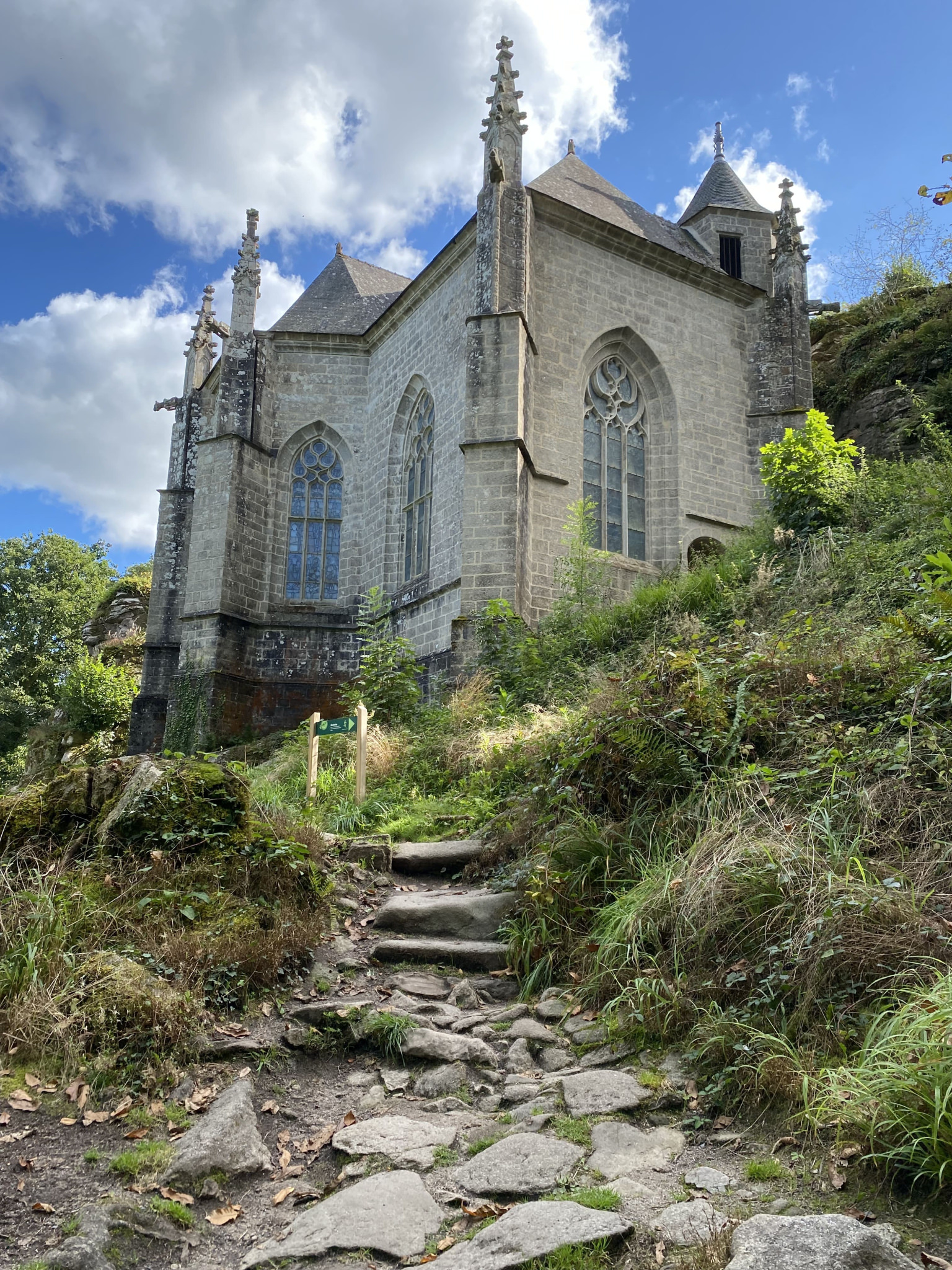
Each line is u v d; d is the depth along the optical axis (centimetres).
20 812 611
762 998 435
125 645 3381
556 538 1881
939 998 355
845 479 1466
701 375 2181
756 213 2569
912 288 2622
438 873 775
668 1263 301
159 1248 335
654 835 606
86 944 500
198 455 2256
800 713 638
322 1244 334
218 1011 496
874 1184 323
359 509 2309
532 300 1916
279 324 2497
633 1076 438
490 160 1827
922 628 649
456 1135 412
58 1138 387
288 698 2186
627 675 772
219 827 620
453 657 1659
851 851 476
